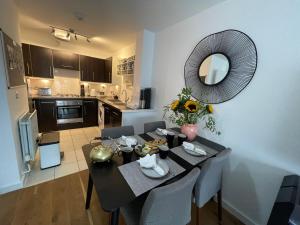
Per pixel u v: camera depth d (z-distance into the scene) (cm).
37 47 346
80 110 404
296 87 119
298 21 116
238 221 156
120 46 376
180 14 204
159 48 270
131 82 355
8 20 169
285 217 87
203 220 154
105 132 156
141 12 206
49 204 157
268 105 135
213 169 115
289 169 125
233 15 159
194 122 171
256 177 146
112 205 76
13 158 167
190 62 209
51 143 212
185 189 86
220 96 174
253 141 148
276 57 129
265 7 134
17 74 187
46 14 225
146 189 88
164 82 263
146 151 127
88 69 425
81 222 140
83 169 220
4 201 157
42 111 351
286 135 125
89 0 184
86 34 304
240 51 154
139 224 87
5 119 156
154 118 293
